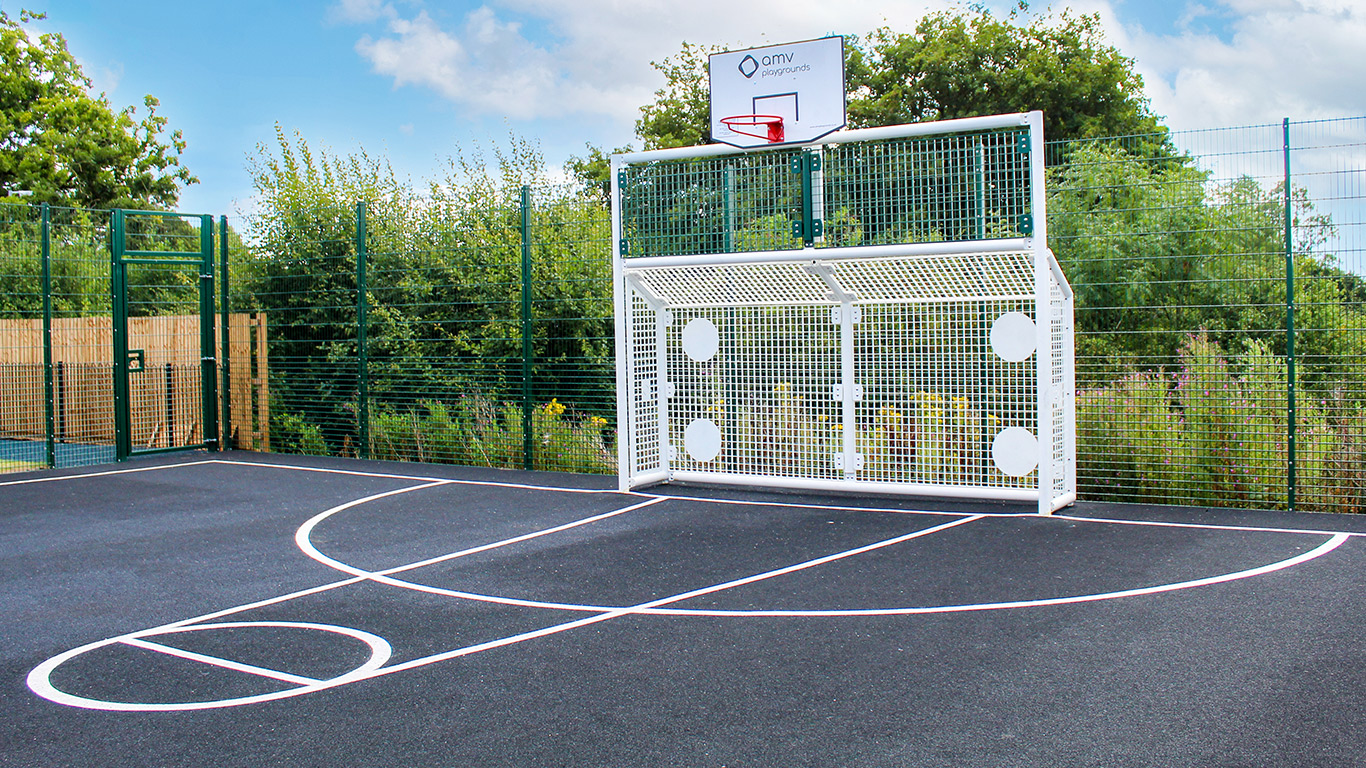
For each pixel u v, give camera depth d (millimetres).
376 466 13719
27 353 16297
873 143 12820
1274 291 10078
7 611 6715
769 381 11477
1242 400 9945
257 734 4496
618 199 11359
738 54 10734
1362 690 4746
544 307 13414
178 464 14148
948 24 31734
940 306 10602
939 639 5707
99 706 4895
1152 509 9719
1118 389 10617
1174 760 4020
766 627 6027
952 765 4020
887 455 10953
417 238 14688
